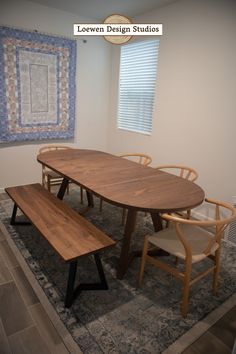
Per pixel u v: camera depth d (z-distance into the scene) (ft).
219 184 9.29
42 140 12.43
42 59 11.27
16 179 12.09
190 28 9.37
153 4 10.18
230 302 5.82
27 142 12.00
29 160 12.25
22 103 11.25
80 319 5.16
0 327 4.91
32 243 7.80
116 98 13.78
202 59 9.14
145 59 11.78
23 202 7.48
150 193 5.90
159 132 11.43
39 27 10.94
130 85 12.91
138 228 9.08
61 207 7.18
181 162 10.59
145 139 12.28
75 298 5.68
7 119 11.03
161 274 6.70
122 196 5.65
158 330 5.01
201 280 6.53
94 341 4.72
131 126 13.28
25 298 5.64
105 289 6.04
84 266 6.86
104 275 6.00
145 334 4.91
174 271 5.45
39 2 10.52
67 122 12.84
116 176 7.09
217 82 8.79
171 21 10.07
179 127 10.44
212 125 9.18
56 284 6.13
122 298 5.81
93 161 8.63
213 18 8.57
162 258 7.41
